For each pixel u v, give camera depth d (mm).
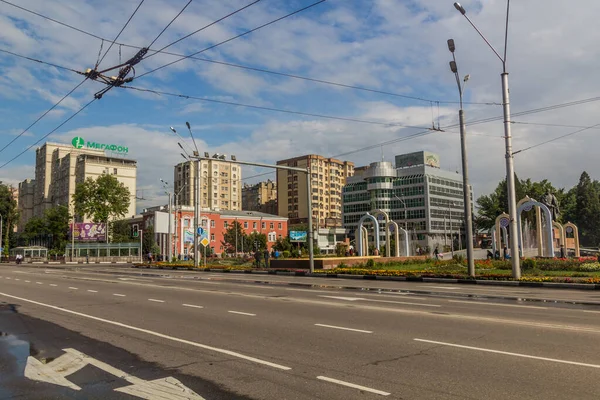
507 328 9250
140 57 14375
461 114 23562
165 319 10891
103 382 5949
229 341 8320
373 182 112688
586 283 18719
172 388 5652
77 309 12875
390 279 25172
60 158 131750
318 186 139500
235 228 91688
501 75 21734
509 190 21656
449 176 114938
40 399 5328
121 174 122062
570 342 7906
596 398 5113
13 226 100062
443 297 15375
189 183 132625
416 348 7605
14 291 18719
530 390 5395
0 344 8336
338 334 8852
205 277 28328
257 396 5324
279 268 35875
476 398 5152
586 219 92625
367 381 5832
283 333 9000
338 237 115125
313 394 5367
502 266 28969
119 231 96938
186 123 30500
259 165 28281
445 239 101938
